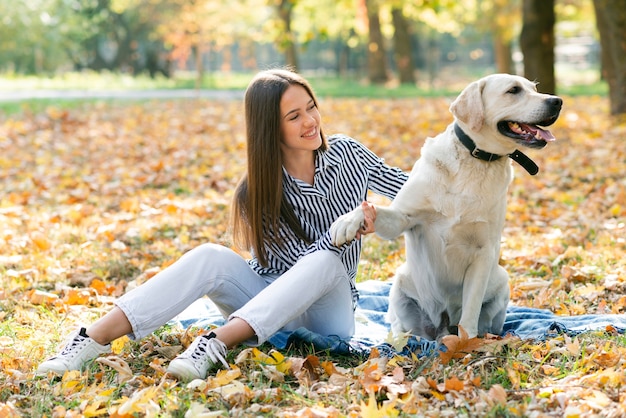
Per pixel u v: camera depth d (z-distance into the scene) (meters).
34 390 3.24
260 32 31.30
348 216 3.49
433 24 26.58
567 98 19.34
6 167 9.36
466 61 64.25
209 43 32.25
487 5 27.14
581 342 3.58
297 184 3.69
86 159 10.05
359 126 13.12
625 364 3.23
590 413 2.80
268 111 3.55
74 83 28.56
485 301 3.94
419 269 3.86
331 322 3.71
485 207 3.60
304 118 3.56
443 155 3.63
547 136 3.46
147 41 39.62
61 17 35.22
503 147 3.56
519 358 3.43
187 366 3.24
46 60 35.31
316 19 28.14
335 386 3.20
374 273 5.28
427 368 3.39
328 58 62.56
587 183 8.21
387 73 32.81
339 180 3.79
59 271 5.19
